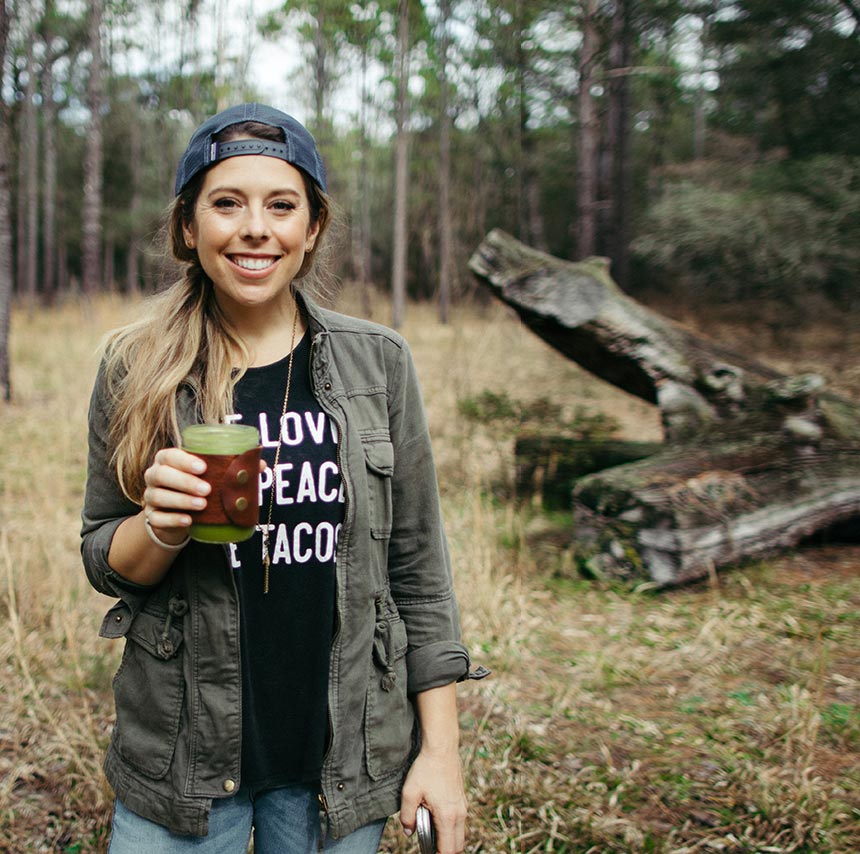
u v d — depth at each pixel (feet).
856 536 16.70
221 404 4.06
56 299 81.71
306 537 4.14
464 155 82.84
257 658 4.13
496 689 11.21
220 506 3.62
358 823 4.27
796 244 41.57
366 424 4.28
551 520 18.53
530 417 20.72
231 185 3.91
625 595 14.44
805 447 15.92
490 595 13.70
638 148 82.58
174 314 4.14
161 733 4.13
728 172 47.50
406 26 57.31
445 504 19.29
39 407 30.07
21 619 12.63
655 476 14.98
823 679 11.17
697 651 12.30
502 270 18.28
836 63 46.62
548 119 73.41
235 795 4.20
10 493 19.52
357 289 76.54
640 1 39.83
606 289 17.75
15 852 7.87
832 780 8.98
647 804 8.69
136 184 89.51
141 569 3.93
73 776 8.84
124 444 4.00
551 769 9.32
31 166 70.59
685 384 17.31
